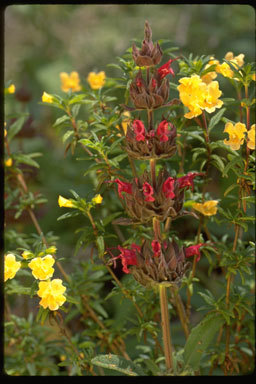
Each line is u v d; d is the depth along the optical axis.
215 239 1.09
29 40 2.08
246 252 1.01
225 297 1.03
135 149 0.90
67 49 2.11
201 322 1.00
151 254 0.91
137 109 0.90
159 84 0.89
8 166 1.11
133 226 1.08
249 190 0.98
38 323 1.16
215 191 1.33
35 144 1.60
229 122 0.96
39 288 0.92
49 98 1.04
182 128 1.08
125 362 0.97
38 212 1.40
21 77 1.96
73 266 1.16
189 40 1.86
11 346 1.21
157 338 1.14
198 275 1.31
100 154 1.00
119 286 1.05
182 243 1.07
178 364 1.03
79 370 1.01
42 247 0.96
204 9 1.90
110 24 2.13
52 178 1.52
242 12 1.86
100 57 2.10
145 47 0.89
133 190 0.90
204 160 1.01
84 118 1.34
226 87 1.55
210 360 1.09
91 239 1.00
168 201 0.89
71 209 1.46
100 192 1.08
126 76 1.06
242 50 1.76
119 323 1.11
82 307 1.13
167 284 0.91
